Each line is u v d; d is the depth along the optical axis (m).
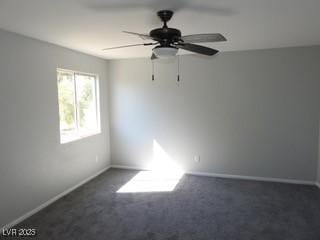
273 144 4.07
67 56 3.66
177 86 4.45
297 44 3.61
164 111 4.57
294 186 3.91
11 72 2.72
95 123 4.62
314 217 2.92
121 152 4.95
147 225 2.77
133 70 4.68
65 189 3.68
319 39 3.27
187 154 4.53
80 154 4.04
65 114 3.80
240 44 3.55
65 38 3.04
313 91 3.81
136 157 4.86
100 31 2.74
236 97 4.16
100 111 4.62
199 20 2.39
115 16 2.24
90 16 2.24
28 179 3.00
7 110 2.69
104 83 4.75
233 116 4.21
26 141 2.95
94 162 4.46
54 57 3.39
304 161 3.97
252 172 4.23
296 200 3.39
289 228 2.68
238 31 2.80
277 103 3.98
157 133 4.67
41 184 3.21
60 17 2.26
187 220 2.87
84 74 4.21
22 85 2.87
